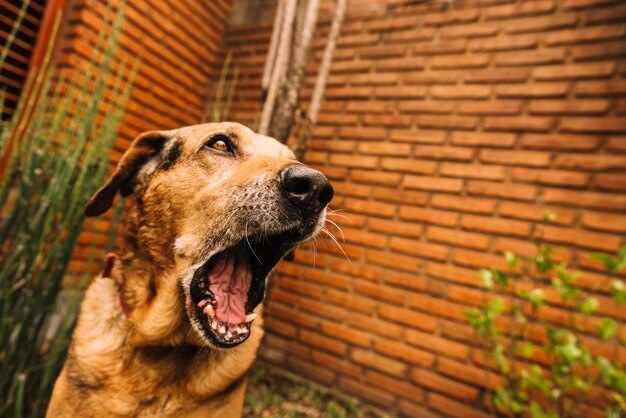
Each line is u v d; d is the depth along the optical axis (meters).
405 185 1.48
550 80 1.32
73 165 0.91
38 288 0.88
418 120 1.50
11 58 1.33
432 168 1.45
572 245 1.22
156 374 0.61
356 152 1.60
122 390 0.60
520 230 1.29
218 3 1.93
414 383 1.36
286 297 1.61
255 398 1.30
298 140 1.14
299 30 1.10
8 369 0.84
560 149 1.28
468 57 1.46
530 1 1.39
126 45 1.52
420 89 1.52
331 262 1.55
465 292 1.33
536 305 1.04
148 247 0.65
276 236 0.67
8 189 0.87
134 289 0.65
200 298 0.60
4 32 1.27
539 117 1.32
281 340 1.59
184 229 0.62
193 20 1.80
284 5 1.13
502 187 1.33
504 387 1.22
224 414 0.66
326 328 1.52
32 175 0.86
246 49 1.92
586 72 1.27
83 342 0.65
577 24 1.31
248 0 2.04
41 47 1.33
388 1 1.65
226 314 0.63
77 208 0.93
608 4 1.28
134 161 0.72
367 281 1.49
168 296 0.62
